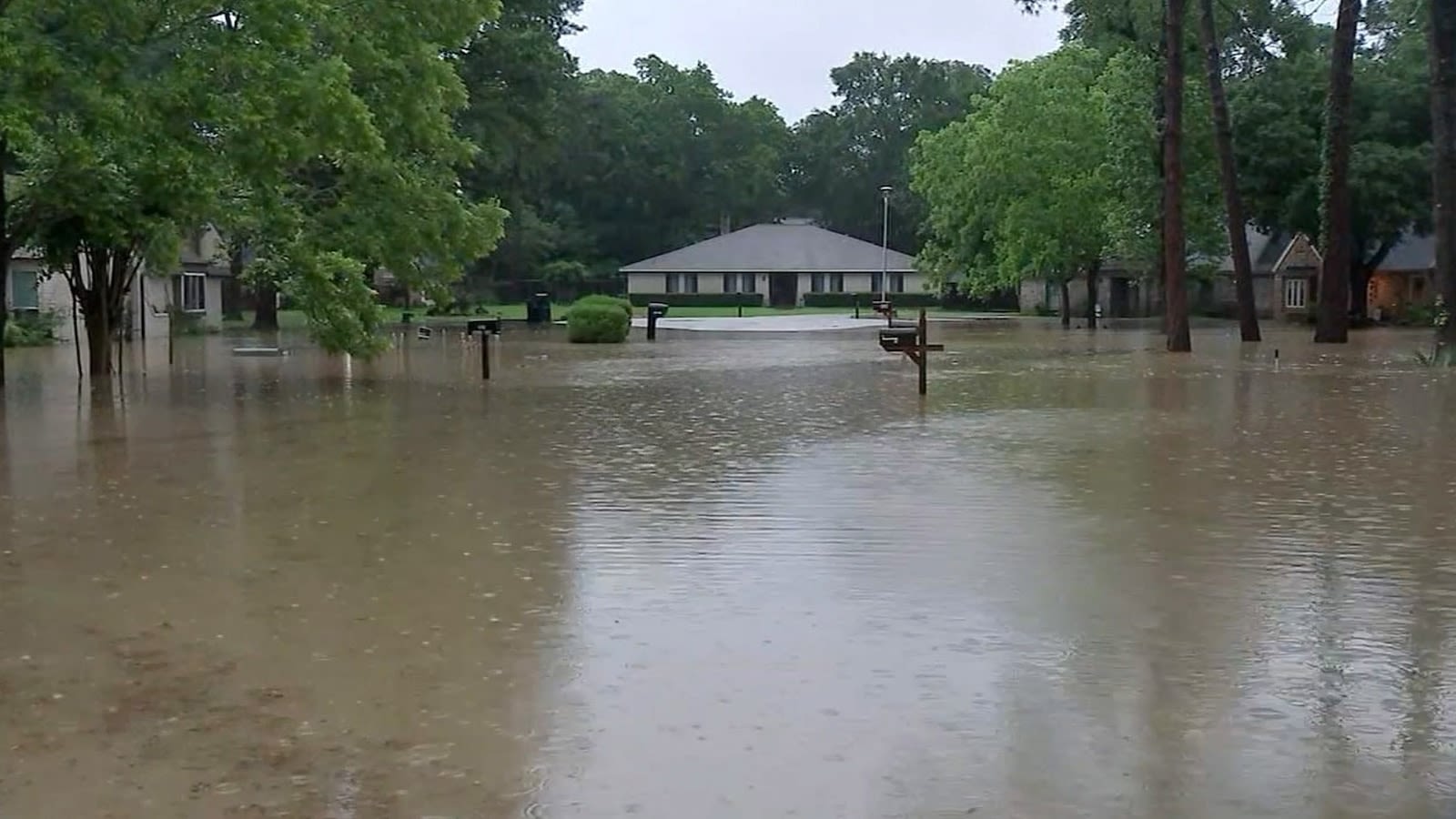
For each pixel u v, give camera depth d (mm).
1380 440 15844
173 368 29000
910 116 112625
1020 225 53406
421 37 25875
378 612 7949
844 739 5785
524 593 8391
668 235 106750
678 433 16875
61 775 5453
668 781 5340
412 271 27391
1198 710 6145
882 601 8141
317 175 30344
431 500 11812
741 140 107750
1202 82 46219
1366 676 6641
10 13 17047
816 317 74875
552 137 65500
